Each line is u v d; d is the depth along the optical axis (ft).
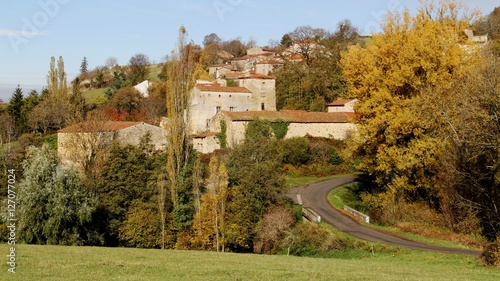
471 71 136.87
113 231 158.81
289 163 245.04
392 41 158.71
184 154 166.30
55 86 346.95
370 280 72.49
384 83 157.69
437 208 153.99
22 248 104.01
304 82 366.63
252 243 155.43
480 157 131.64
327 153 252.83
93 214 154.92
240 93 313.73
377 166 162.40
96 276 70.23
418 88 152.87
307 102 362.12
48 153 152.87
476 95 128.47
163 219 153.28
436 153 144.05
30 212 140.36
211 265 83.71
